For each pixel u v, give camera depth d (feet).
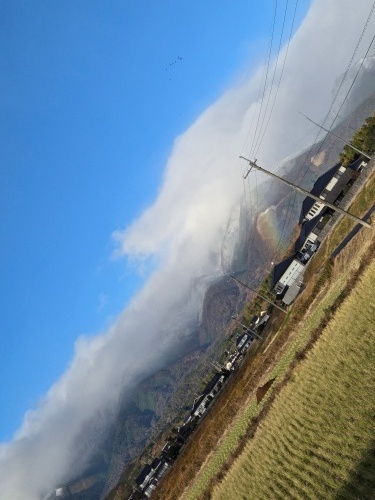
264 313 499.92
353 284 166.20
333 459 106.63
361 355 128.47
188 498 226.79
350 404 116.47
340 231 281.33
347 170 397.80
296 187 155.02
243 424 205.05
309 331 184.75
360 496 89.45
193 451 315.99
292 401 144.66
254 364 304.91
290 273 429.38
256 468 144.05
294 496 114.32
